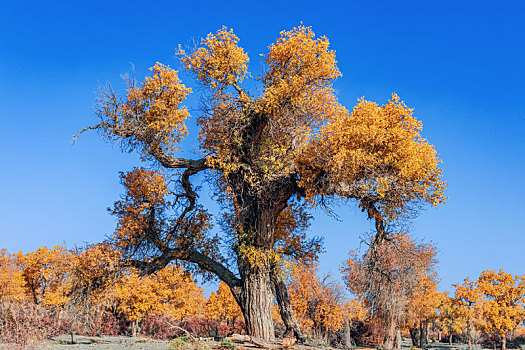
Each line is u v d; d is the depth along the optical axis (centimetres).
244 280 2384
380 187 1980
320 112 2338
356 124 2062
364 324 3991
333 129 2078
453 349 5500
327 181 2109
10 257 4419
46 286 3997
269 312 2350
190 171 2553
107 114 2250
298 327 2477
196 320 5084
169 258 2562
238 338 2128
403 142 2006
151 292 4231
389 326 2984
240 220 2370
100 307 2558
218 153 2325
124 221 2506
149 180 2555
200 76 2339
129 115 2288
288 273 2380
